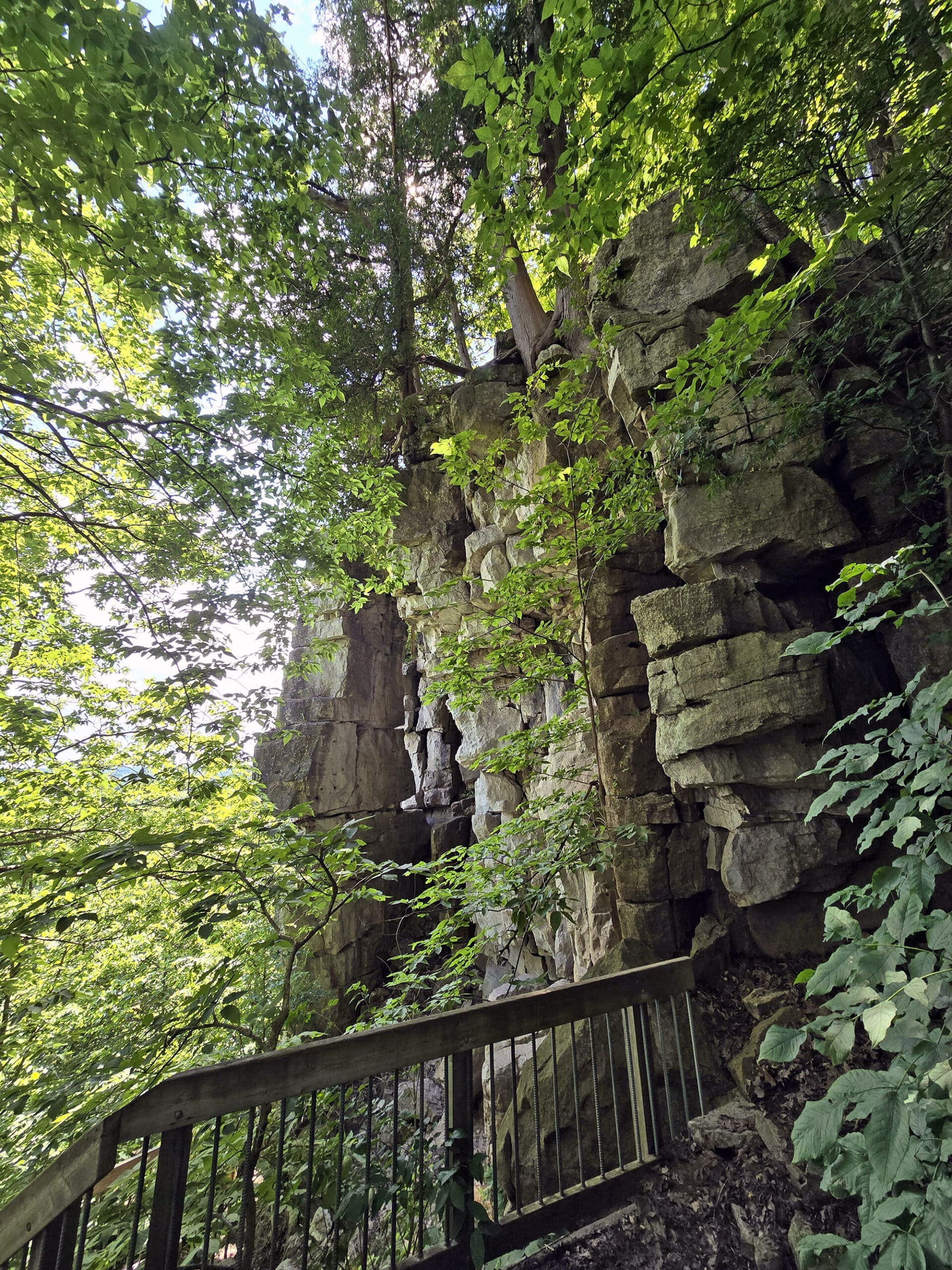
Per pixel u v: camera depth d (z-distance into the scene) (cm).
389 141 1152
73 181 381
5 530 609
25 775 541
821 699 434
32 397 466
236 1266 217
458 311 1315
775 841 443
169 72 356
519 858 509
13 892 459
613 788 551
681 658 489
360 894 318
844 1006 169
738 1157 264
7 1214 184
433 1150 236
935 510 466
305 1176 262
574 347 780
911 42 296
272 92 419
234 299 555
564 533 766
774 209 415
